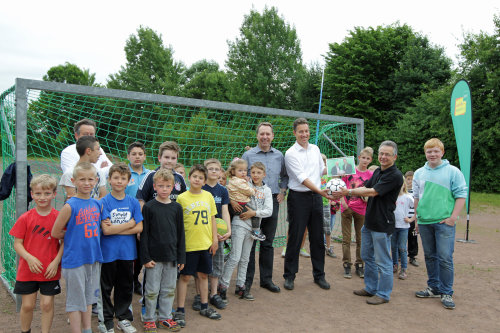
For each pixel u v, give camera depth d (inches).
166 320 125.4
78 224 107.9
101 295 119.0
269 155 170.4
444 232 153.5
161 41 1318.9
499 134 559.8
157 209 122.0
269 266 168.2
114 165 118.2
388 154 150.5
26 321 110.7
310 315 141.7
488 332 129.0
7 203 175.0
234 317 137.9
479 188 614.5
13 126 154.1
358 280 187.0
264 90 1186.0
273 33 1222.9
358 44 856.3
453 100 291.1
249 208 151.0
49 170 183.0
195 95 1275.8
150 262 119.0
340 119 250.4
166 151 136.9
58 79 1347.2
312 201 170.7
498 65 596.1
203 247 130.5
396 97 812.0
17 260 144.9
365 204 190.5
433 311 147.6
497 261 222.4
